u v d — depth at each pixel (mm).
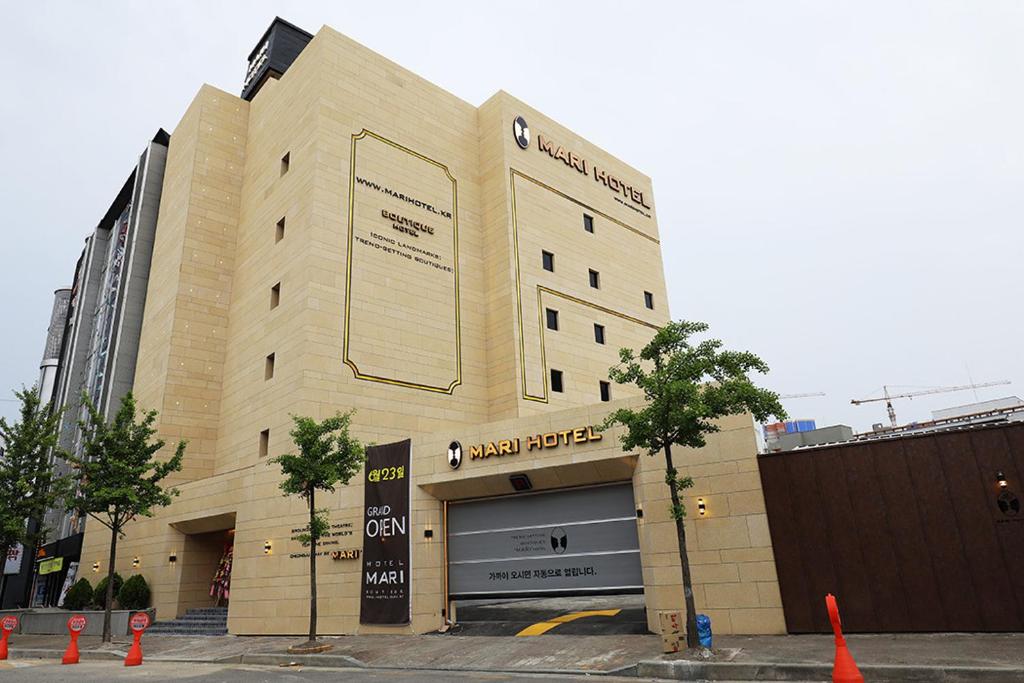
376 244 32469
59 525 48219
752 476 18016
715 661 13070
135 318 43781
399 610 21703
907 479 16531
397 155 35000
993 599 15164
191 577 31484
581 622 19891
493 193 38031
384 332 31406
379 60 35969
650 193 48844
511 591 21484
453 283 35281
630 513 20438
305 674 15664
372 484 23609
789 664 12242
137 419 37656
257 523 26781
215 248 38281
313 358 28531
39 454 30422
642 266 45406
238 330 35844
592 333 39375
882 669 11391
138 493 26297
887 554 16312
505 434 21984
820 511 17172
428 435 23375
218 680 14562
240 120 41406
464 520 22859
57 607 38812
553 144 41750
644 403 20016
